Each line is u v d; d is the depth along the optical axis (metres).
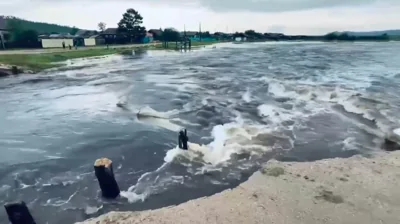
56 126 13.53
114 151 10.52
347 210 6.21
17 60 37.06
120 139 11.67
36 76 31.14
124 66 40.44
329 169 8.16
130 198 7.47
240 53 68.94
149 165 9.36
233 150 10.17
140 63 45.03
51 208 7.20
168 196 7.52
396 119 12.94
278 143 10.84
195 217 6.15
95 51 60.34
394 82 23.27
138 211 6.71
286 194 6.88
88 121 14.19
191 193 7.64
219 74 30.69
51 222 6.67
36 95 20.91
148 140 11.51
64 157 10.16
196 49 88.94
